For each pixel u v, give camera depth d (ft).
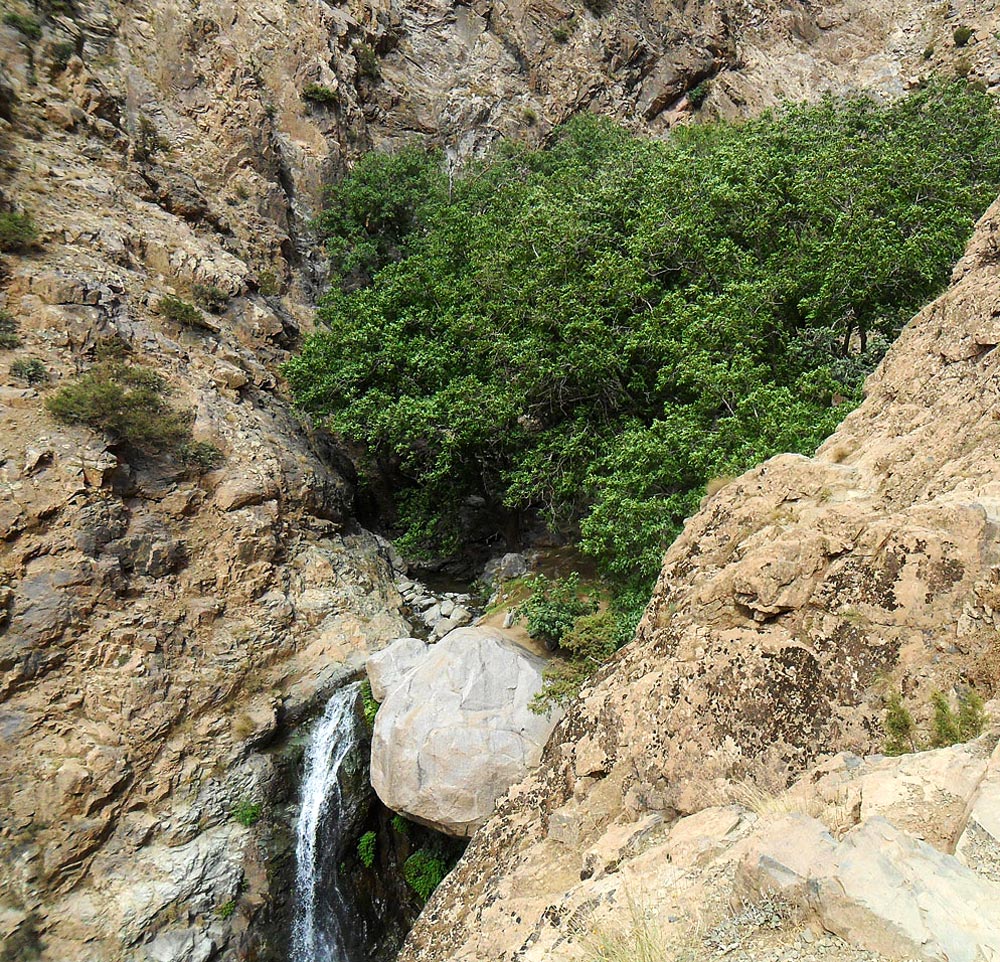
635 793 23.80
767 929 13.14
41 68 77.20
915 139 56.49
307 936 45.27
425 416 58.13
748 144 60.18
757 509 26.71
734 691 22.27
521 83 125.08
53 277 60.29
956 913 11.06
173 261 73.82
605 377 52.85
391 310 71.05
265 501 61.62
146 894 41.19
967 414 23.11
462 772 35.96
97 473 52.26
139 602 51.44
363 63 114.83
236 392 68.33
